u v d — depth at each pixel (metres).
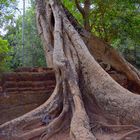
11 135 7.79
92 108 8.97
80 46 10.31
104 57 12.23
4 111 9.91
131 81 12.30
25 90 10.38
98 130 8.14
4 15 19.73
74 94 8.69
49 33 12.18
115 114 8.41
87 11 14.13
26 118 8.16
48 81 10.66
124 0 13.31
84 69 9.70
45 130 7.96
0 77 10.25
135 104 8.20
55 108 8.69
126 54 21.64
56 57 9.77
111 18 14.20
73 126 7.56
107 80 9.02
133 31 14.07
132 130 7.95
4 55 12.59
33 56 27.06
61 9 12.05
